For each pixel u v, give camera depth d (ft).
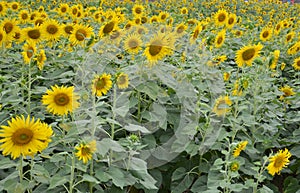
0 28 14.88
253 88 14.33
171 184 11.63
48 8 35.45
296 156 13.51
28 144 7.51
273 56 14.53
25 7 34.30
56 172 9.97
